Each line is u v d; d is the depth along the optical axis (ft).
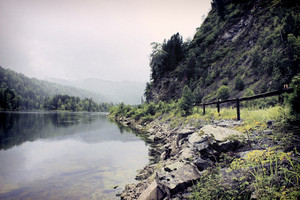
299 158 11.35
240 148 16.62
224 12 186.50
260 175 10.84
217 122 31.04
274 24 112.57
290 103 16.39
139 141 51.06
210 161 16.12
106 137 58.65
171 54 206.08
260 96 21.91
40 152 38.09
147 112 107.34
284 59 79.36
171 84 187.93
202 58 176.76
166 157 28.55
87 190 19.58
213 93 123.24
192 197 12.12
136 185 19.85
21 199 17.61
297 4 104.42
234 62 130.00
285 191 9.09
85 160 31.81
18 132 67.62
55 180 22.63
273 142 15.15
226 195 10.78
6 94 455.63
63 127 88.38
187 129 33.53
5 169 26.96
